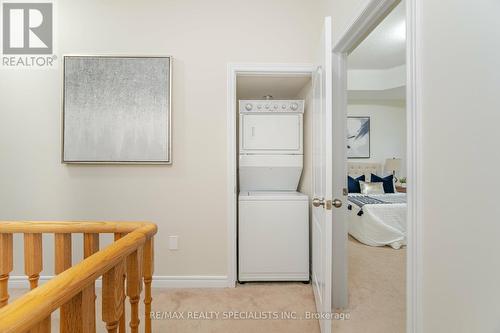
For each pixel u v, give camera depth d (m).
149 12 2.04
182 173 2.06
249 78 2.24
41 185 2.04
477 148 0.69
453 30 0.75
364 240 3.24
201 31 2.05
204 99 2.06
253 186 2.51
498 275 0.64
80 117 1.99
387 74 4.02
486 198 0.67
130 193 2.05
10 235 1.14
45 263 2.07
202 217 2.07
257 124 2.34
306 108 2.37
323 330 1.43
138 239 0.91
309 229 2.21
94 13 2.02
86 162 2.00
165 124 2.02
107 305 0.79
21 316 0.47
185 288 2.05
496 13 0.64
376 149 4.99
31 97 2.02
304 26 2.07
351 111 4.98
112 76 2.00
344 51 1.70
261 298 1.90
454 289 0.76
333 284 1.78
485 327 0.67
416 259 0.88
